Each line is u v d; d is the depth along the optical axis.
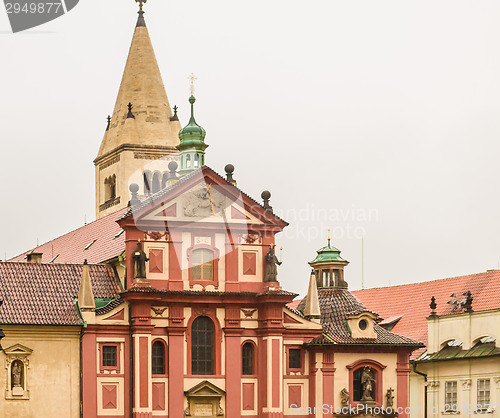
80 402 88.50
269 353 93.50
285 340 95.38
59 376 88.31
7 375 87.00
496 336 97.62
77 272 94.44
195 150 103.00
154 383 91.06
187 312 92.94
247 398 93.75
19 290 90.31
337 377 96.50
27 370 87.56
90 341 89.44
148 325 90.69
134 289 90.00
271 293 93.50
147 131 127.44
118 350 90.50
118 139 127.06
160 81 129.75
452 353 101.50
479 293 106.88
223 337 93.69
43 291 91.06
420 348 106.12
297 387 95.56
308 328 96.12
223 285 94.31
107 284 94.81
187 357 92.44
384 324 114.12
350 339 97.31
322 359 96.31
